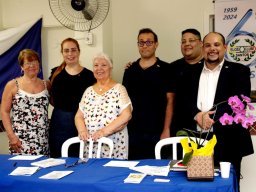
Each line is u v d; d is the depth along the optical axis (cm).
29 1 397
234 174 188
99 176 185
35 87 300
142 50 307
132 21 383
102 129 253
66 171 197
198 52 305
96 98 271
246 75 252
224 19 349
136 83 310
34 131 294
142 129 306
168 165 204
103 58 273
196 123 258
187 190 164
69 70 306
